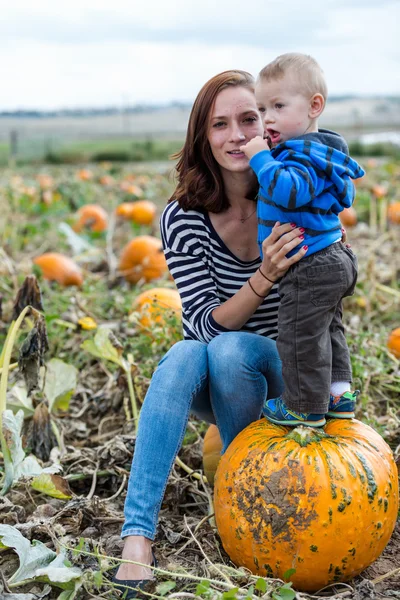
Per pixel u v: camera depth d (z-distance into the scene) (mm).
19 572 2682
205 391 3055
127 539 2723
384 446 2775
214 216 3100
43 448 3730
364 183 12945
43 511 3203
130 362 4039
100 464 3607
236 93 2943
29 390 3568
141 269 6578
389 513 2674
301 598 2496
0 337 4918
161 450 2777
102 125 58969
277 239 2709
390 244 8477
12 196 10594
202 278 3115
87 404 4410
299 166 2615
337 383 2844
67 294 5793
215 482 2836
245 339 2928
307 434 2680
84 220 9289
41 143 38469
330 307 2676
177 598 2578
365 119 42594
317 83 2824
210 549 3010
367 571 2867
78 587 2604
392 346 4832
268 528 2594
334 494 2559
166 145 36688
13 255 8008
